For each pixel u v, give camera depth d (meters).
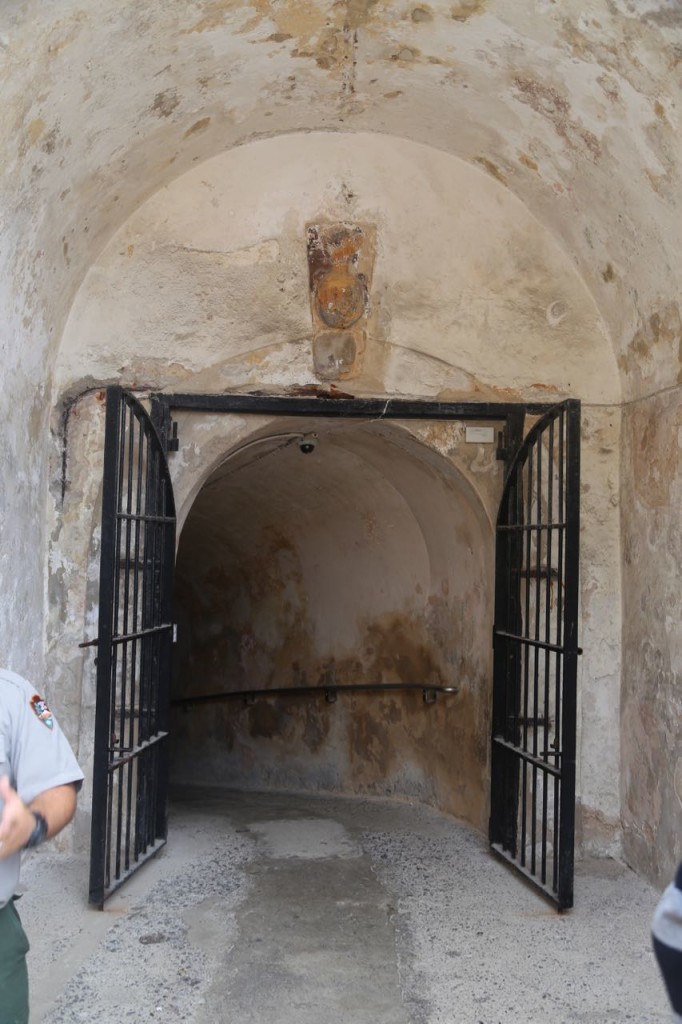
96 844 4.13
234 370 5.16
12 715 2.14
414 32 4.30
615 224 4.63
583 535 5.21
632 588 5.03
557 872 4.36
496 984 3.56
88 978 3.52
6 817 1.91
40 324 4.60
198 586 8.64
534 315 5.25
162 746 4.94
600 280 5.07
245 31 4.21
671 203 4.12
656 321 4.66
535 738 4.61
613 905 4.39
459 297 5.26
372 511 6.76
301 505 7.24
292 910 4.31
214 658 8.59
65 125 3.97
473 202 5.22
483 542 5.58
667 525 4.59
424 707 6.49
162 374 5.08
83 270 4.94
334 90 4.81
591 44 3.83
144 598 4.57
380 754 6.89
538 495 4.67
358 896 4.52
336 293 5.20
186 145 4.88
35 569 4.72
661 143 3.94
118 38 3.80
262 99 4.82
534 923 4.17
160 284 5.09
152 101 4.36
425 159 5.22
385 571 6.86
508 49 4.18
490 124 4.79
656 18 3.46
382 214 5.23
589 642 5.18
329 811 6.46
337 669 7.32
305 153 5.20
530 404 5.22
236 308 5.16
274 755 7.86
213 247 5.14
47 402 4.88
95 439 5.01
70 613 4.94
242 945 3.88
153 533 4.64
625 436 5.16
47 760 2.12
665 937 1.45
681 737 4.36
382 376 5.23
